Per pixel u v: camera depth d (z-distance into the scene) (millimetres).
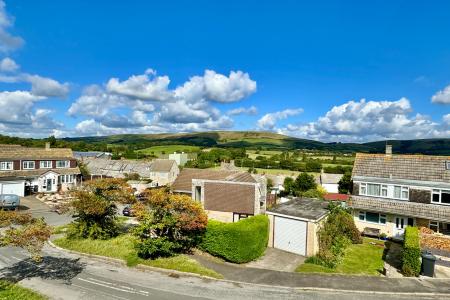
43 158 52125
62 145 109062
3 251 21406
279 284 16969
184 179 39438
